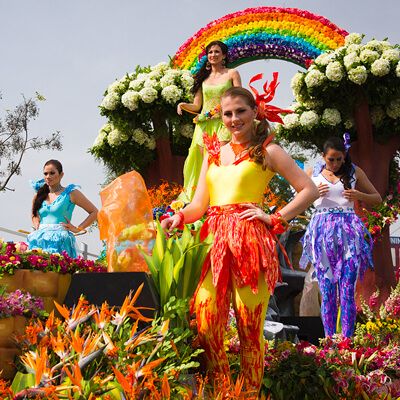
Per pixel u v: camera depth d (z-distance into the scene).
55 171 6.98
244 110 3.61
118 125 10.38
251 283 3.44
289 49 10.99
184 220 3.86
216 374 3.45
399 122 9.76
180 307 3.67
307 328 6.48
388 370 4.70
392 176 9.95
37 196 7.00
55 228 6.91
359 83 9.44
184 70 10.74
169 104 10.38
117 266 4.18
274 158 3.61
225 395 3.14
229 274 3.54
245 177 3.58
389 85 9.59
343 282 5.54
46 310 4.18
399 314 6.84
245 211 3.52
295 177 3.61
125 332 3.46
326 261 5.62
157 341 3.32
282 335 5.78
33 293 4.17
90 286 3.92
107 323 3.38
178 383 3.33
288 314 7.54
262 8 11.17
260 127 3.67
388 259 9.34
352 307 5.51
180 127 10.59
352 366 4.53
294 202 3.58
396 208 9.29
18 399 2.79
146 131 10.69
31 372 3.10
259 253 3.49
